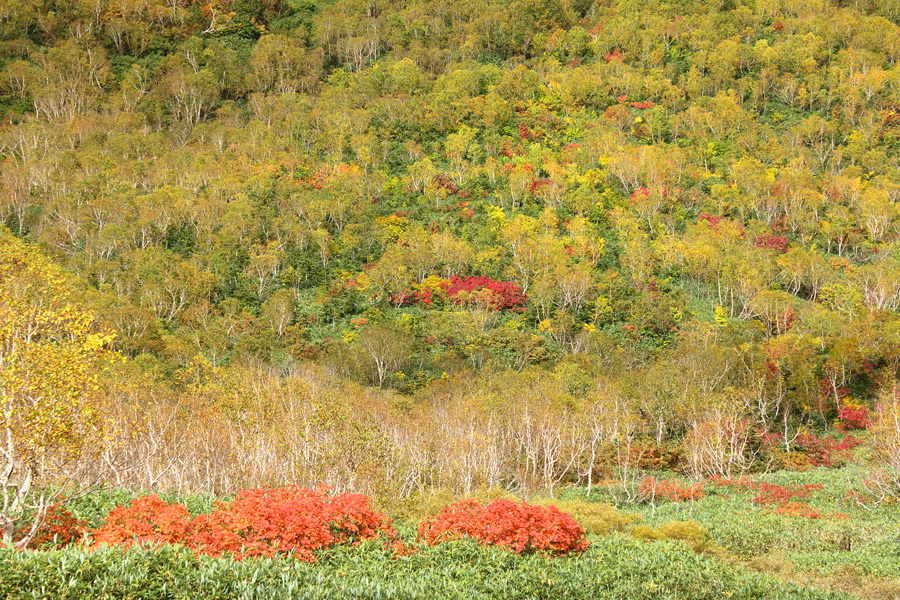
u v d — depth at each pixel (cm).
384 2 17475
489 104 12619
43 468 1692
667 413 5722
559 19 16462
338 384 5953
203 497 2625
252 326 7431
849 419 5812
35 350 1741
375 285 8488
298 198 9712
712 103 12356
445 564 1939
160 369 5297
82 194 9438
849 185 10162
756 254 8731
